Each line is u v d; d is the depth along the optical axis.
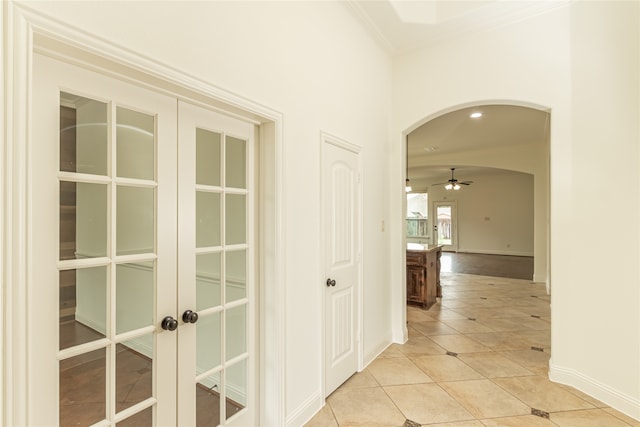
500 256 11.02
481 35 3.05
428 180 12.55
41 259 1.11
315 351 2.25
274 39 1.89
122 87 1.32
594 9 2.47
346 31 2.67
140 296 1.42
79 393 1.27
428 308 4.84
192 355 1.59
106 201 1.30
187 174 1.57
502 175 11.39
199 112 1.63
